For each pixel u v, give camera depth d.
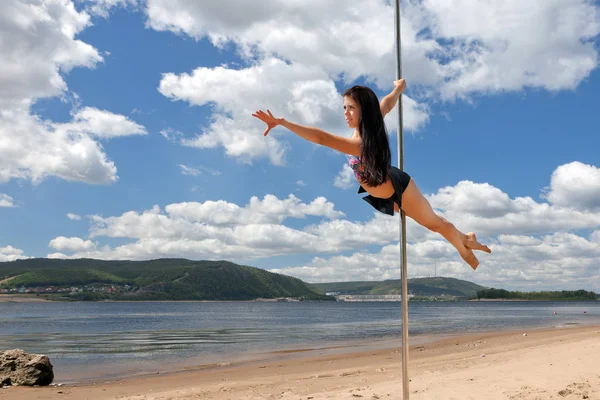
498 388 7.47
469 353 17.41
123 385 12.77
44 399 10.45
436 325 42.78
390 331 35.25
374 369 13.78
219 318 69.94
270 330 38.84
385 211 3.89
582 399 6.65
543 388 7.28
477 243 4.20
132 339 30.94
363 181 3.71
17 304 198.00
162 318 70.69
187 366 17.31
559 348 14.41
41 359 13.09
